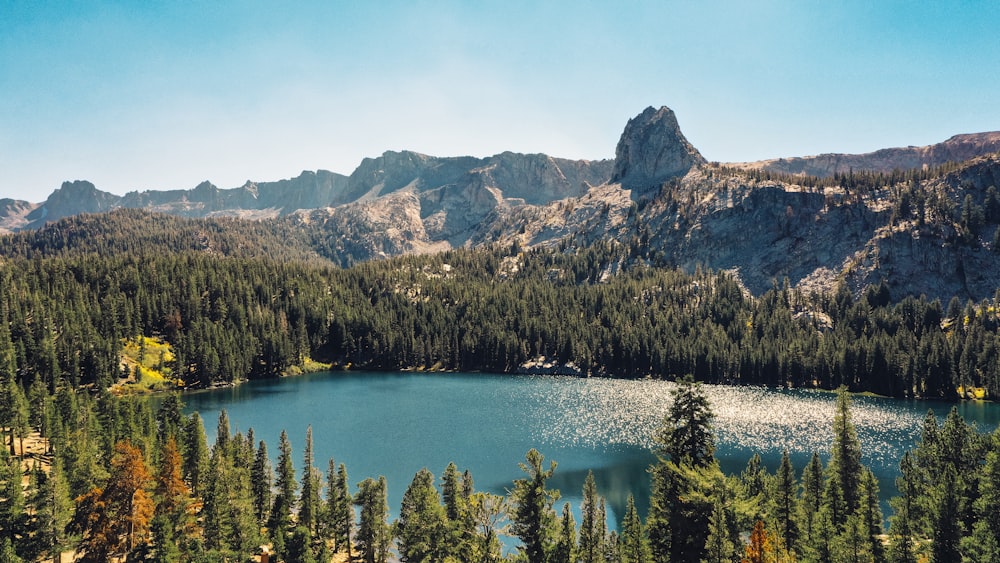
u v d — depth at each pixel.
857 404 176.38
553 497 46.72
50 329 181.62
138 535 66.81
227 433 100.62
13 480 67.69
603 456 119.81
